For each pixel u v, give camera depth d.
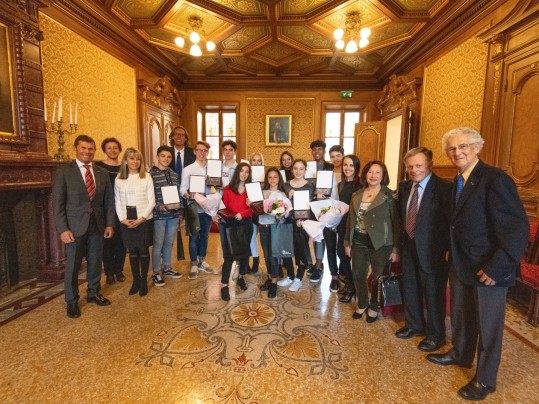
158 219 3.18
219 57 6.29
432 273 2.03
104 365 1.92
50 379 1.78
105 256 3.20
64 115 3.75
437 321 2.09
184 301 2.86
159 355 2.03
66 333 2.28
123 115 5.10
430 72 5.11
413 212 2.11
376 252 2.39
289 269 3.21
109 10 4.22
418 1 4.14
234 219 2.88
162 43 5.45
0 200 2.98
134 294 3.00
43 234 3.31
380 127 6.71
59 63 3.65
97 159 4.40
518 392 1.72
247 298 2.95
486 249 1.63
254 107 7.73
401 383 1.79
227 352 2.07
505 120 3.40
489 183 1.59
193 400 1.64
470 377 1.85
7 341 2.16
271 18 4.61
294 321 2.51
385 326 2.45
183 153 4.12
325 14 4.50
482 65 3.81
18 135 2.85
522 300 3.01
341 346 2.16
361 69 6.96
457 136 1.70
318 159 3.58
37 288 3.13
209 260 4.12
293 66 6.89
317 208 2.88
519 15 3.09
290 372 1.88
